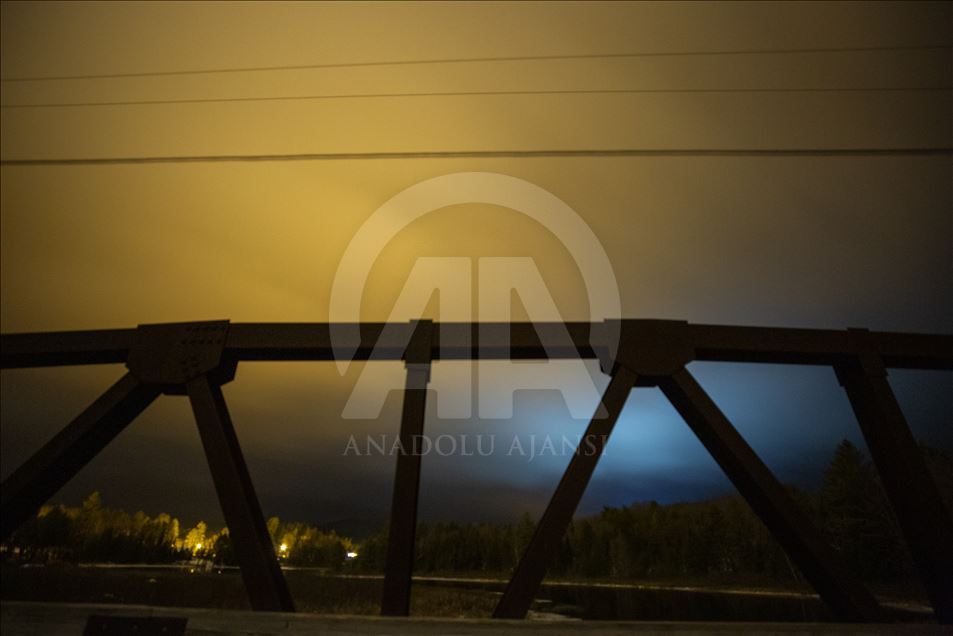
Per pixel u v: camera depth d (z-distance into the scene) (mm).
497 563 33656
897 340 5383
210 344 5402
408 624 4133
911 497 4613
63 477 5156
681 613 23000
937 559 4355
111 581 21984
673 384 5055
